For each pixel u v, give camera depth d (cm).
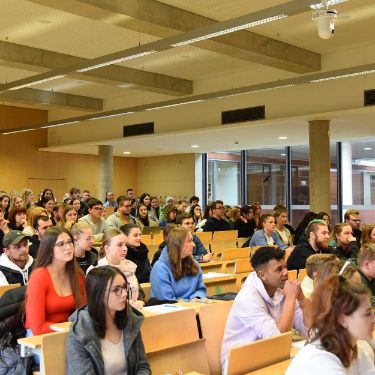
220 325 328
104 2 732
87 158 1944
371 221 1352
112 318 264
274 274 315
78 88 1456
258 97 1211
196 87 1341
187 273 449
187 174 1786
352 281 190
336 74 910
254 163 1645
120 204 826
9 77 1330
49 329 313
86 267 450
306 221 802
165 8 803
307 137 1348
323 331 182
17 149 1792
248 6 819
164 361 298
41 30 957
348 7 840
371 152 1362
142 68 1225
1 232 615
